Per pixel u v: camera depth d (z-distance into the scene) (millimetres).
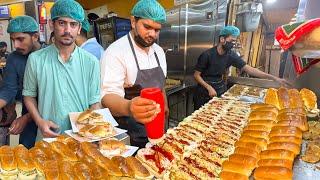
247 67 3570
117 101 1601
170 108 4289
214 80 3736
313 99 2045
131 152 1466
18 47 2146
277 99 2102
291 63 2598
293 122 1629
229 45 3459
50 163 1262
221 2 4078
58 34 1855
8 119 2568
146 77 2078
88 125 1707
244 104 2424
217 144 1547
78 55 1991
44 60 1923
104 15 5777
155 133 1096
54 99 1958
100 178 1176
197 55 4586
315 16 1818
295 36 1153
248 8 3695
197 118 2039
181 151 1464
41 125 1831
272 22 3516
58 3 1809
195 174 1245
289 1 3066
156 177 1258
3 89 2174
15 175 1240
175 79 4961
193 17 4496
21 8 4617
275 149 1330
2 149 1333
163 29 5008
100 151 1441
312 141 1541
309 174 1224
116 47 1992
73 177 1159
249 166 1231
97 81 2074
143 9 1834
